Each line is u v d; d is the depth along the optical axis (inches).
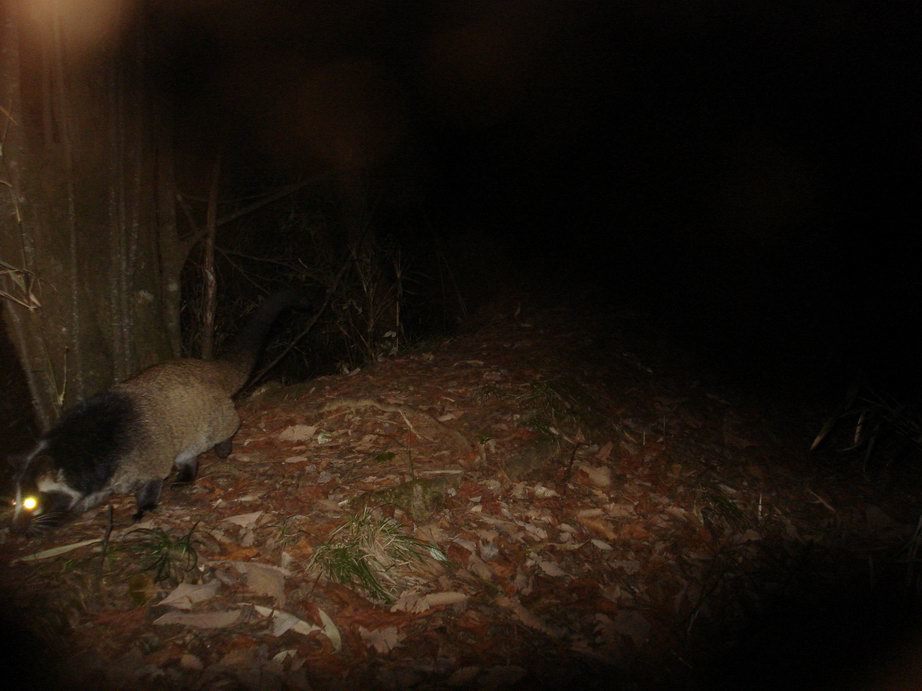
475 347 87.1
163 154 69.6
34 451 48.9
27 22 57.2
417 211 117.4
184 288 94.4
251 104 97.3
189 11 85.2
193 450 56.7
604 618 50.4
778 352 99.9
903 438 76.7
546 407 70.0
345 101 100.3
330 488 56.1
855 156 125.6
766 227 122.0
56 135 59.3
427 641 44.6
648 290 112.3
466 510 56.7
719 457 74.4
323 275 100.3
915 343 96.7
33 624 41.0
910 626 56.8
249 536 50.3
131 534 49.5
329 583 46.9
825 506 71.5
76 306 60.4
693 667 49.6
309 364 107.0
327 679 40.9
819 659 52.8
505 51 130.2
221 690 39.0
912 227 112.5
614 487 64.6
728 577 58.5
